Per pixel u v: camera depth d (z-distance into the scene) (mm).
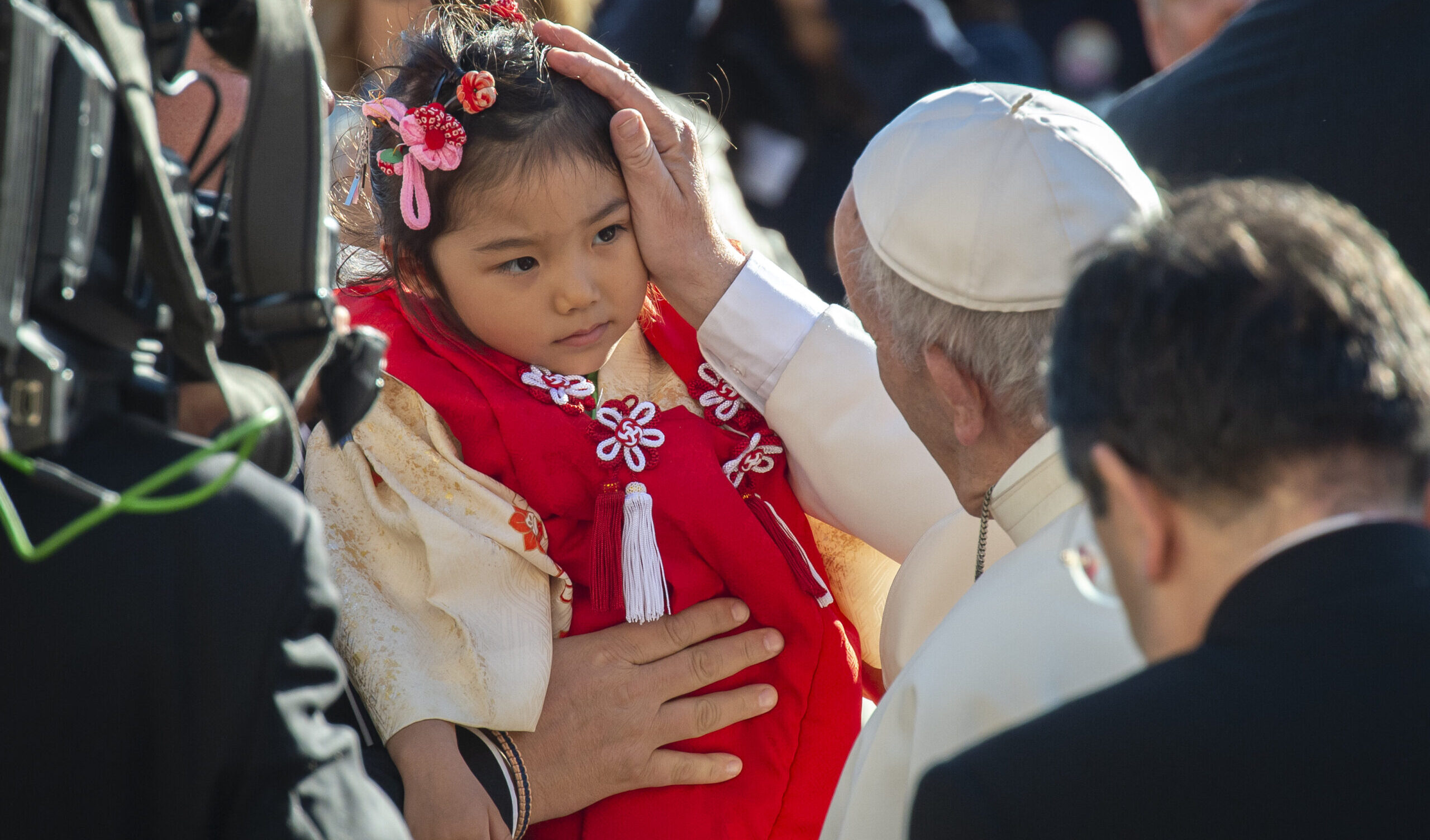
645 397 5688
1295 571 2756
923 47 11727
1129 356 2855
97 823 3012
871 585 6027
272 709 3082
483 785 5031
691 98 11438
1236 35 6371
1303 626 2709
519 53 5211
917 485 5516
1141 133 6555
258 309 3354
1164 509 2902
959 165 4344
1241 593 2803
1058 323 3123
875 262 4566
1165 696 2748
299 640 3184
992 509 4527
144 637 3008
